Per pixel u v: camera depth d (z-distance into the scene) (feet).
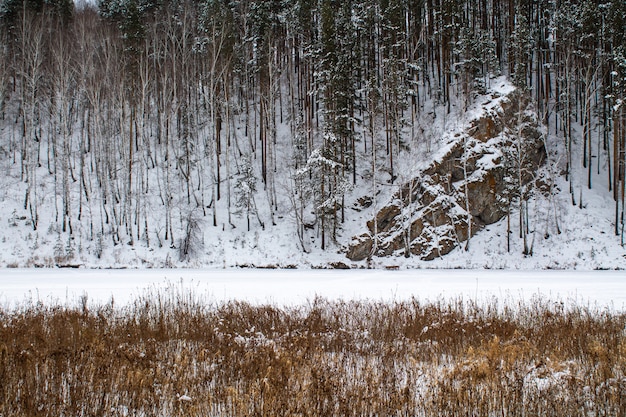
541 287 64.13
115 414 18.35
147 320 35.19
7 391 19.48
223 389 20.12
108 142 128.57
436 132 137.28
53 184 129.70
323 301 47.34
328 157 120.06
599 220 113.50
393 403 19.02
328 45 132.98
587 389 22.03
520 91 122.83
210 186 136.26
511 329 34.78
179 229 119.65
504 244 114.21
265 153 137.69
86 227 117.39
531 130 128.06
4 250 105.91
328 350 31.22
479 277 81.15
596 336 32.50
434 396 19.88
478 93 138.10
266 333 34.81
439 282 72.79
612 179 126.82
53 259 104.78
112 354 25.77
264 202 131.34
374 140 120.98
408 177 125.08
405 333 35.35
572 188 119.34
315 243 120.57
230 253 113.91
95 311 39.24
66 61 131.95
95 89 129.49
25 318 34.53
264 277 81.30
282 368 22.95
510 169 121.19
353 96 135.64
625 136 125.18
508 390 20.65
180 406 18.92
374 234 115.96
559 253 108.47
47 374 21.84
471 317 39.22
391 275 86.48
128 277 78.79
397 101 133.69
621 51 122.62
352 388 20.94
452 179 122.31
